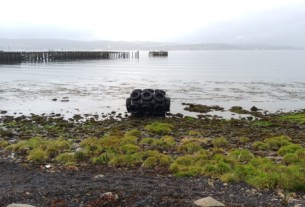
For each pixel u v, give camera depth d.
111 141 17.22
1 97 40.00
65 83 55.03
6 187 10.45
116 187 10.26
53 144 16.45
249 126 24.19
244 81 59.69
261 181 10.95
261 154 15.52
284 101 38.69
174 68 97.12
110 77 65.81
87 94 43.06
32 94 42.62
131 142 17.20
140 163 13.59
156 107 28.45
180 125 23.91
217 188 10.71
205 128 23.17
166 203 9.06
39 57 119.88
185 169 12.56
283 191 10.49
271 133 21.25
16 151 15.82
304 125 24.89
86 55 145.75
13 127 23.78
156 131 21.36
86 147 15.58
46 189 10.09
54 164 13.70
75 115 29.09
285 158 14.11
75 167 13.05
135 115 28.89
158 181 11.27
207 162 13.17
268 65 115.94
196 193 10.03
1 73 71.44
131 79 62.53
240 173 11.77
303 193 10.44
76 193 9.68
